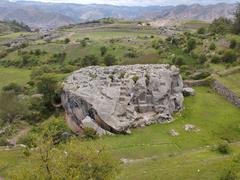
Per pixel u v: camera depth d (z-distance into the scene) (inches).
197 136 2780.5
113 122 2807.6
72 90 3287.4
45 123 3457.2
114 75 3408.0
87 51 7583.7
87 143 1656.0
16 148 2615.7
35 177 1441.9
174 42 6476.4
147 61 5880.9
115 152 2434.8
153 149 2511.1
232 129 2970.0
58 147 1615.4
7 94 4156.0
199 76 4429.1
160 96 3129.9
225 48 5403.5
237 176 1770.4
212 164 2016.5
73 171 1460.4
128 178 1936.5
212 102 3560.5
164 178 1907.0
